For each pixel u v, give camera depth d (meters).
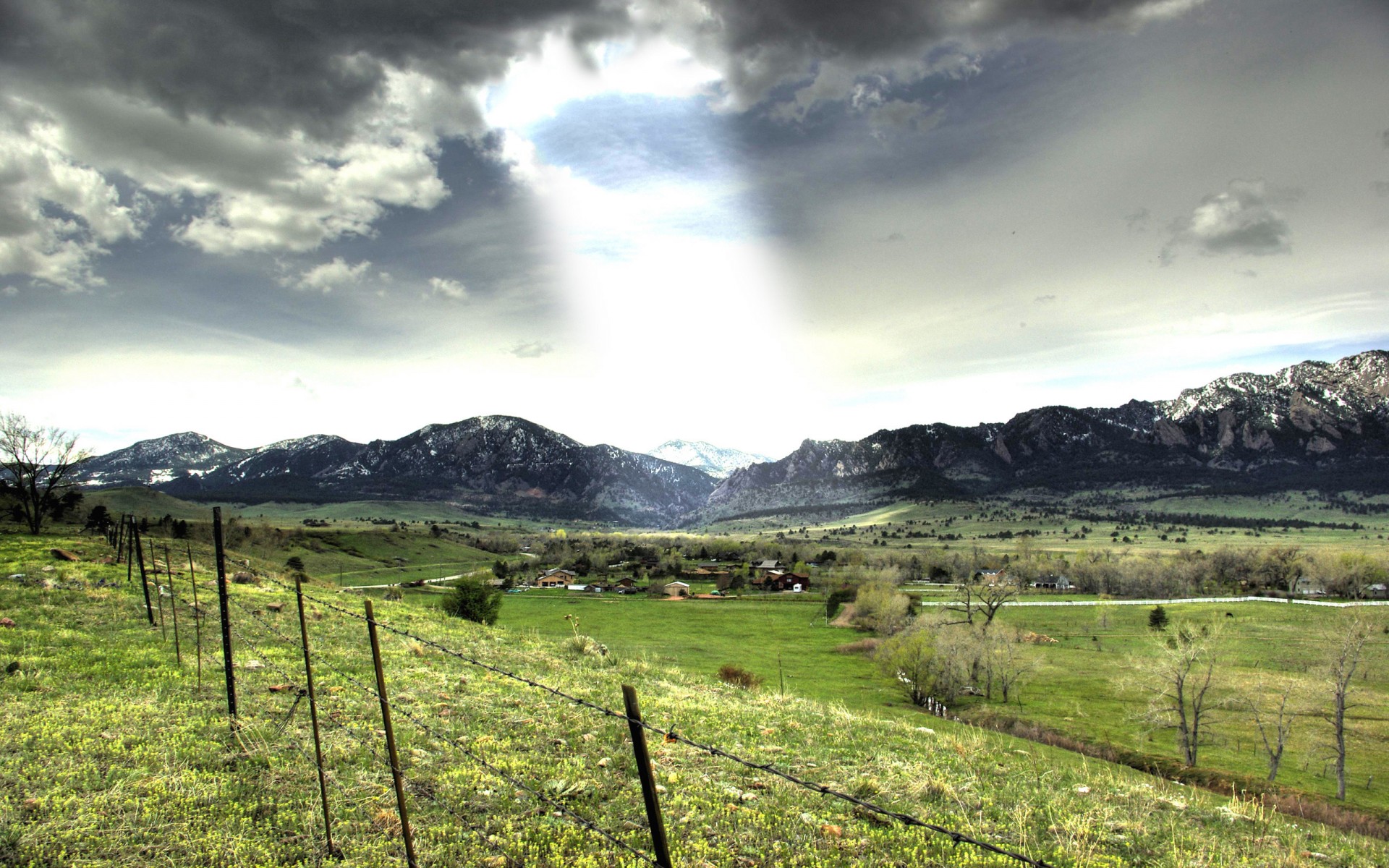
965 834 12.69
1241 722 63.16
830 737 20.22
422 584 149.75
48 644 22.47
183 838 10.53
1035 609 144.38
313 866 9.88
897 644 80.62
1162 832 14.02
